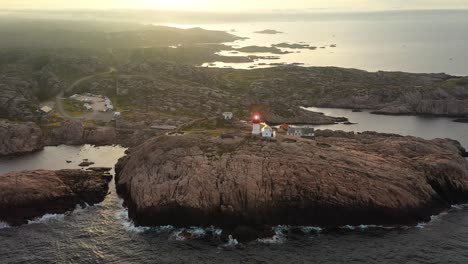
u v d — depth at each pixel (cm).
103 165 12512
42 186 9875
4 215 9162
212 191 9150
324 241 8219
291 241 8225
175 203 9025
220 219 8844
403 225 8775
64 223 9056
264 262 7556
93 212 9550
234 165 9681
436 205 9388
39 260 7725
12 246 8175
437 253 7788
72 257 7825
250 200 9012
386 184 9306
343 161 9925
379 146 11588
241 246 8081
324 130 14088
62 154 13575
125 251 8000
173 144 10600
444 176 10100
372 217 8856
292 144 10550
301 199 9006
